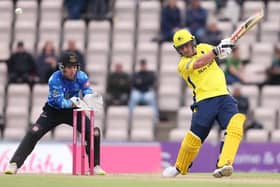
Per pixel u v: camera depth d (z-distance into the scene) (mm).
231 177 40750
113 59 73938
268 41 75250
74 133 40375
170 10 74375
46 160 55812
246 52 73750
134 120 68812
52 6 78812
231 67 69500
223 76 39281
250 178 39688
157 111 70562
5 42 77000
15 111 70875
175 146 58656
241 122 38062
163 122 70562
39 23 78625
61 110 41469
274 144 59531
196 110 39188
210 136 64750
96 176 39094
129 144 58625
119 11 77938
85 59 74125
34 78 72312
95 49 74438
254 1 78438
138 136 67875
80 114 41438
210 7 77062
